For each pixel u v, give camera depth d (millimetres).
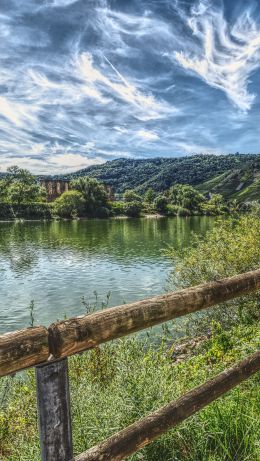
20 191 132625
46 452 1300
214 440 2695
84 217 129875
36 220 117188
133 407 2705
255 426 2719
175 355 7246
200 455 2576
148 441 1653
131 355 3539
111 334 1495
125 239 57094
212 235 10086
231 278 2266
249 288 2389
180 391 3076
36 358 1238
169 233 67562
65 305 19594
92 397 2973
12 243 52938
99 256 38406
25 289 23656
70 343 1331
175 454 2545
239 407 2963
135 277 26625
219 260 9453
